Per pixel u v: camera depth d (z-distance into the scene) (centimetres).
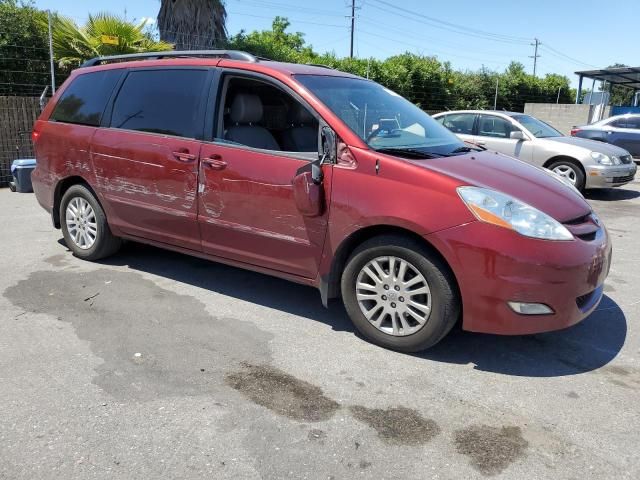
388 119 422
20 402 303
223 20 1468
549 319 332
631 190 1111
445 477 253
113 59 520
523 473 257
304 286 491
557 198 361
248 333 396
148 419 290
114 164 482
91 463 256
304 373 343
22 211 777
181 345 375
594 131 1435
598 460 267
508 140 1023
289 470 255
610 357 372
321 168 373
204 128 430
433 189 339
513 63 3014
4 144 1005
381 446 274
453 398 319
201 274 515
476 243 326
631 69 2228
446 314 345
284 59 1756
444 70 2323
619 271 557
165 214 456
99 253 526
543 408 310
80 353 360
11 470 250
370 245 362
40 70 1293
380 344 376
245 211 408
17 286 474
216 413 298
